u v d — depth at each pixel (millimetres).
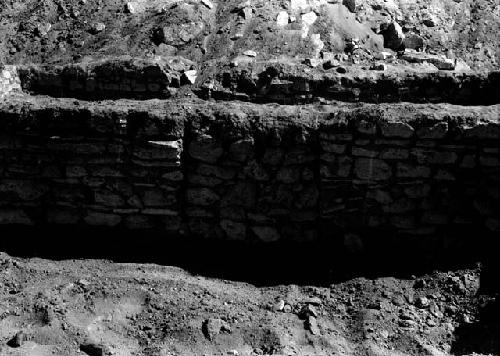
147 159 8805
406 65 9922
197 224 9000
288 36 10258
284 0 10727
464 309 7840
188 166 8852
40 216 9320
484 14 11016
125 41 10508
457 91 9289
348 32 10445
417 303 7973
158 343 7602
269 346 7508
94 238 9242
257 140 8680
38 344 7543
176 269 8742
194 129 8773
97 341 7539
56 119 8992
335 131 8422
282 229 8844
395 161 8391
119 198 9031
